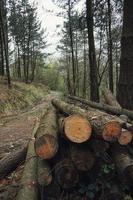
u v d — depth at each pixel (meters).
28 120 16.86
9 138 11.76
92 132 5.10
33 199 4.89
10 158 6.42
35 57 56.59
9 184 6.32
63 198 5.18
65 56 58.44
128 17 9.53
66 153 5.33
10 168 6.37
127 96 9.55
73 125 5.01
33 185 5.22
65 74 66.12
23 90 31.28
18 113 21.70
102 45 28.70
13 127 14.62
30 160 6.07
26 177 5.49
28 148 6.74
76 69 52.12
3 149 9.73
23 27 45.28
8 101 23.38
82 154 5.13
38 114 19.33
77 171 5.18
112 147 5.37
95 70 15.28
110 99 10.12
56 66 72.56
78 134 5.00
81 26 15.88
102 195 5.12
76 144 5.18
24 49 47.06
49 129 5.35
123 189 5.11
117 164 5.09
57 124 6.15
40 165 5.27
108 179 5.21
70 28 34.03
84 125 5.00
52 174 5.20
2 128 14.53
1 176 6.29
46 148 5.06
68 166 5.13
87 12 14.80
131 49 9.52
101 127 4.96
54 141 5.07
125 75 9.61
